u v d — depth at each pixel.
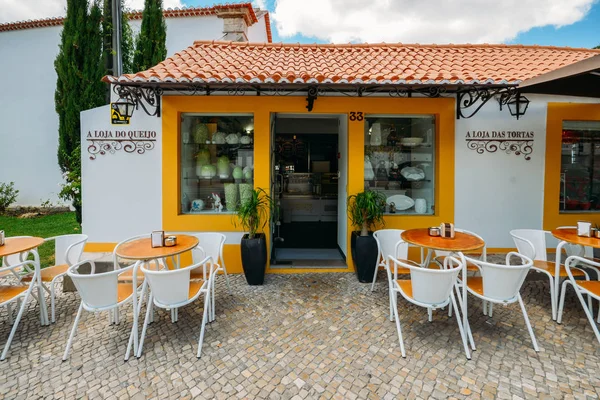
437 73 4.36
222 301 3.64
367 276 4.13
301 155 7.28
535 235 3.87
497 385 2.26
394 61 5.00
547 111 4.65
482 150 4.64
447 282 2.53
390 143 4.78
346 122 4.70
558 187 4.71
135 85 3.69
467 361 2.53
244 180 4.70
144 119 4.46
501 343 2.77
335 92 4.49
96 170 4.50
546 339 2.83
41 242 3.34
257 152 4.52
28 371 2.44
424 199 4.86
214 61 4.81
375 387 2.26
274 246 5.11
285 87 3.92
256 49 5.58
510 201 4.70
